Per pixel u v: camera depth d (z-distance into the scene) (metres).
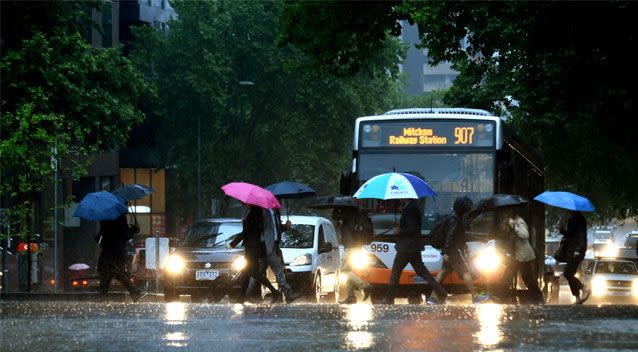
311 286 57.84
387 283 48.12
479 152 48.09
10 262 84.75
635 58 60.44
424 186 42.78
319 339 23.36
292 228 60.06
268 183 154.00
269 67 148.88
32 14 86.81
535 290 45.66
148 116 148.12
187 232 59.25
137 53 144.62
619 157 100.25
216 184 150.12
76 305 33.78
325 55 78.69
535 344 22.11
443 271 43.78
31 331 25.47
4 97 83.38
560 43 60.97
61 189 104.25
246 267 41.28
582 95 63.03
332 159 154.00
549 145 107.12
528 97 64.25
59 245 104.12
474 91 86.62
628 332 24.12
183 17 143.50
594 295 96.38
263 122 153.75
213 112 145.12
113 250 48.78
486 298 42.75
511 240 45.16
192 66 141.38
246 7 149.62
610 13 58.09
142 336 24.30
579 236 48.16
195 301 55.66
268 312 30.03
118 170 134.38
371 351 21.34
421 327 25.36
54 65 84.62
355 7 77.00
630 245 150.50
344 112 152.38
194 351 21.61
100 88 89.19
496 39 68.31
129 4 156.38
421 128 48.69
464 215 47.06
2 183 61.91
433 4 67.88
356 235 47.72
